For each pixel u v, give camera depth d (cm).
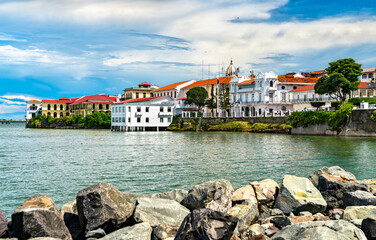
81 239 1302
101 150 5225
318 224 1107
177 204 1426
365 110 7244
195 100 13075
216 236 955
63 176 3039
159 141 6919
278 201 1598
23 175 3097
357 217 1342
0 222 1243
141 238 1155
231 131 10494
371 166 3419
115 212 1307
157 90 17600
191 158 4106
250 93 12200
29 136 9569
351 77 8625
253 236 1155
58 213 1259
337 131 7694
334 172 1980
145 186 2614
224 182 1545
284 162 3716
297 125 8569
